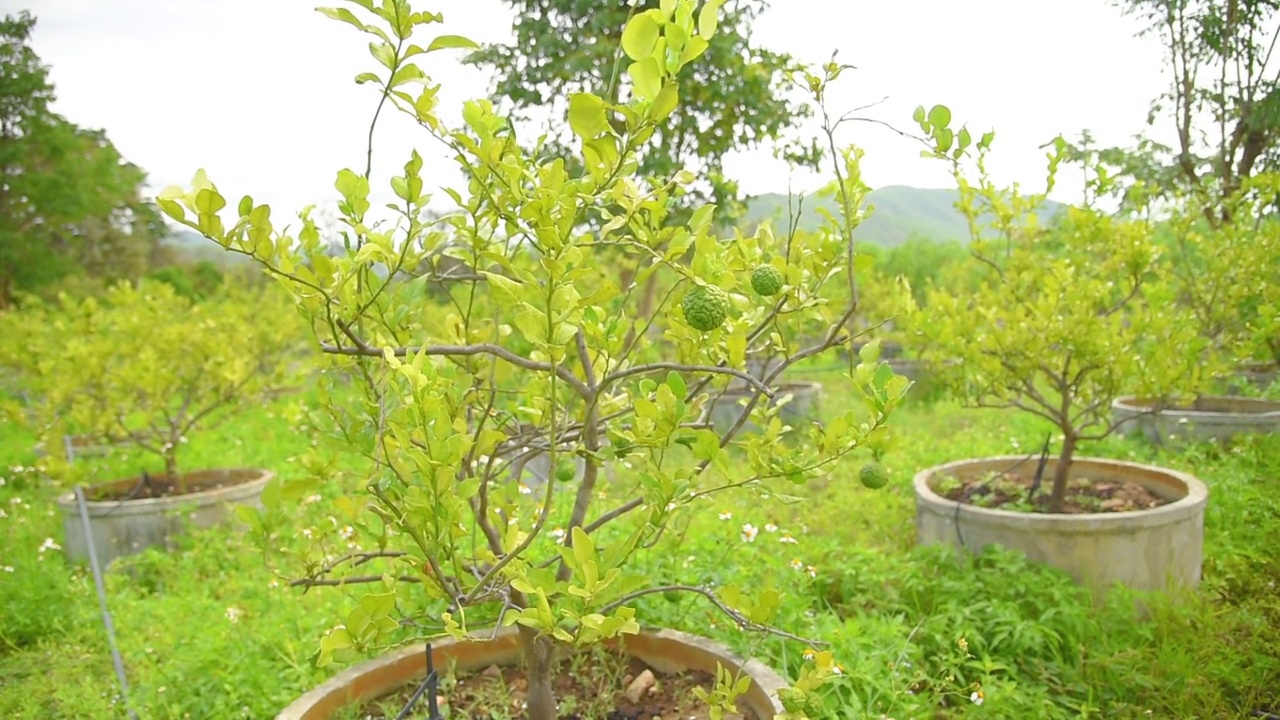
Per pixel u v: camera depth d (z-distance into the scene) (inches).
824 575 152.3
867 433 67.5
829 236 83.8
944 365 174.7
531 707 83.4
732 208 209.5
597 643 95.5
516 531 70.7
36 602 166.6
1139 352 172.9
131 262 826.2
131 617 154.7
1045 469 188.5
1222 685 120.8
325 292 64.9
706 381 85.7
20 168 639.8
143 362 220.4
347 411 76.3
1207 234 196.1
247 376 241.4
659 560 130.8
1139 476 176.4
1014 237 168.4
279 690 117.5
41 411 233.0
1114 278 175.6
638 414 67.6
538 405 87.6
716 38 202.5
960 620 127.8
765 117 203.5
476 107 63.3
